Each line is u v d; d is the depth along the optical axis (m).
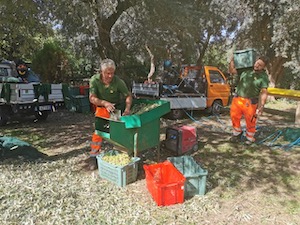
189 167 4.02
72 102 10.45
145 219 3.10
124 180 3.85
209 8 11.91
